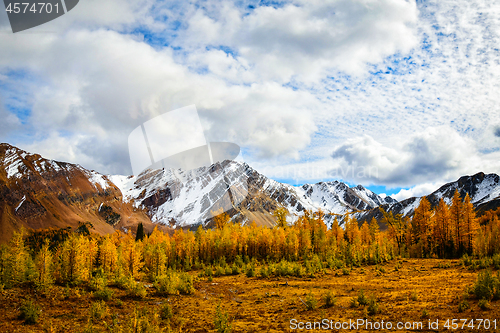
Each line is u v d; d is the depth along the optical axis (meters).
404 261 52.06
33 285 20.59
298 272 43.28
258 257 75.62
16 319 15.73
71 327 15.55
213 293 29.09
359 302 20.08
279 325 16.70
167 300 23.69
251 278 42.19
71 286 23.03
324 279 37.31
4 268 20.44
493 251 53.72
